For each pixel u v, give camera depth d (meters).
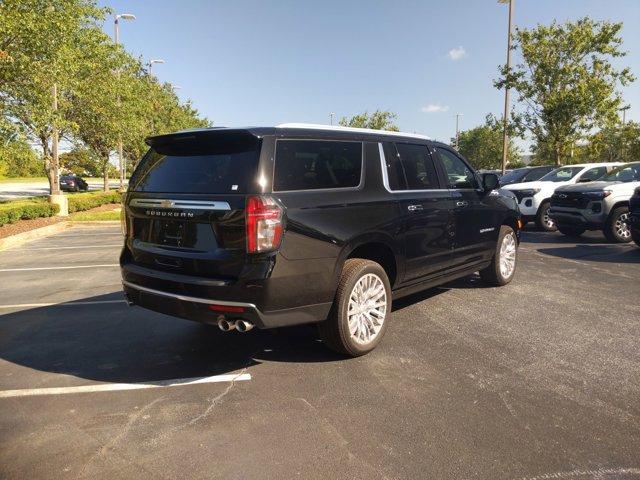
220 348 4.73
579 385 3.82
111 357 4.53
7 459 2.91
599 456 2.90
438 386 3.84
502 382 3.89
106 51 20.84
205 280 3.73
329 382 3.94
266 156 3.74
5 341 4.99
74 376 4.12
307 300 3.90
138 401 3.66
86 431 3.23
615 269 8.09
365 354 4.50
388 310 4.67
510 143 45.69
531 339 4.83
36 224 15.54
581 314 5.62
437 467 2.81
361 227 4.29
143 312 5.98
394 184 4.82
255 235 3.56
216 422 3.34
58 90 17.88
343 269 4.27
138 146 29.17
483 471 2.77
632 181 11.14
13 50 12.41
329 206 4.03
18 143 13.89
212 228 3.74
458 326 5.25
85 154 26.16
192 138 4.11
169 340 4.98
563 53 18.80
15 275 8.41
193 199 3.84
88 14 19.14
